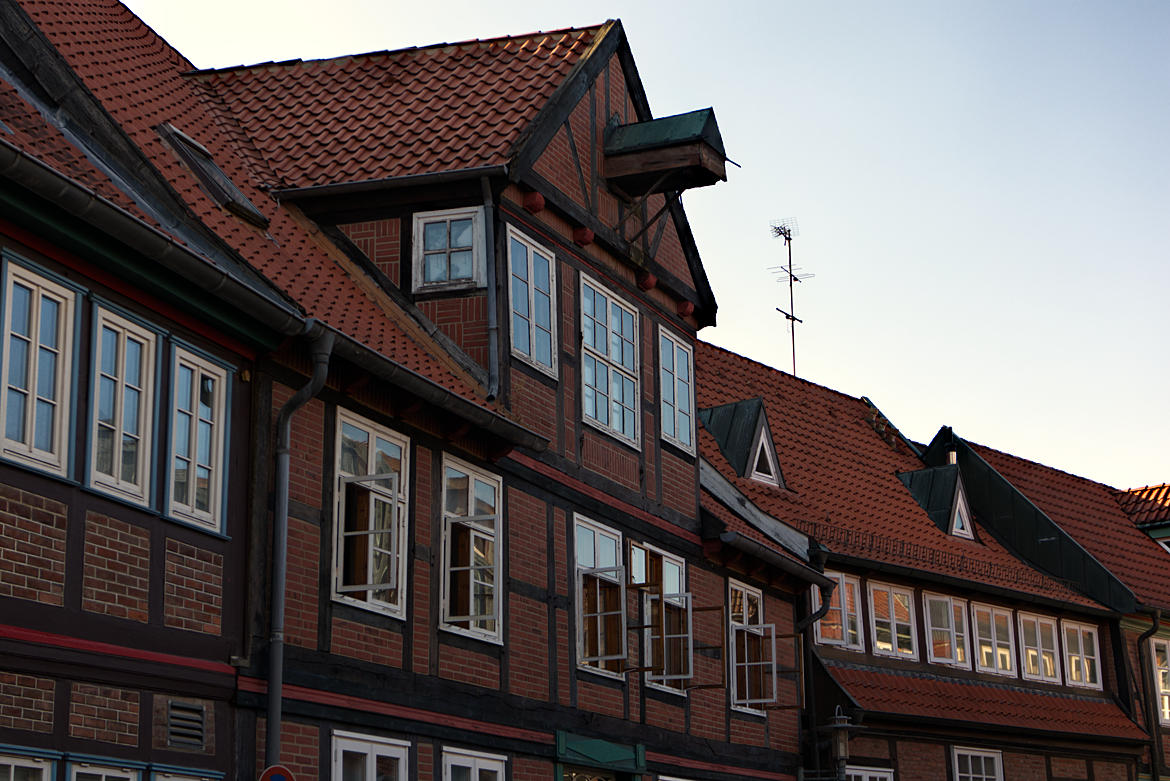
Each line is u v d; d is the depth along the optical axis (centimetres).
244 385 1305
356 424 1434
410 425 1510
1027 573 2912
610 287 1936
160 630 1170
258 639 1277
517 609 1652
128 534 1144
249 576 1279
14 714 1024
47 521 1066
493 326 1644
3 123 1211
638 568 1925
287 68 1925
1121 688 3005
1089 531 3341
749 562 2191
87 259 1123
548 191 1784
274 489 1318
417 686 1471
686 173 1948
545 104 1758
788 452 2705
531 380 1727
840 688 2309
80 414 1106
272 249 1523
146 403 1176
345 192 1688
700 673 2052
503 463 1658
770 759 2208
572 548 1775
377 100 1839
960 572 2688
